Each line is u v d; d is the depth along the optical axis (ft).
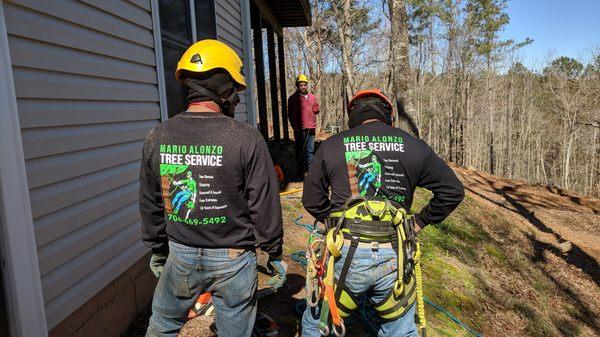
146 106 11.63
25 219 6.66
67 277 7.90
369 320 10.57
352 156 7.00
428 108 161.79
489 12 125.90
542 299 22.45
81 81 8.62
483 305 17.81
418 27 124.26
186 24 15.74
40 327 6.91
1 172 6.20
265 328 9.12
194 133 5.92
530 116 161.27
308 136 26.32
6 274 6.27
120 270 9.86
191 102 6.20
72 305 8.01
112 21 9.92
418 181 7.18
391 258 6.72
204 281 6.13
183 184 5.89
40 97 7.35
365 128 7.25
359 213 6.77
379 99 7.61
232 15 22.27
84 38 8.75
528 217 39.63
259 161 5.90
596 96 135.74
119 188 10.02
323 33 87.66
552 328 19.48
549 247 32.63
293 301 11.47
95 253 8.86
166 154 5.95
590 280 28.84
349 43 57.26
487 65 149.28
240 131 5.91
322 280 7.09
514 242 30.27
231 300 6.23
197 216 5.87
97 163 9.09
